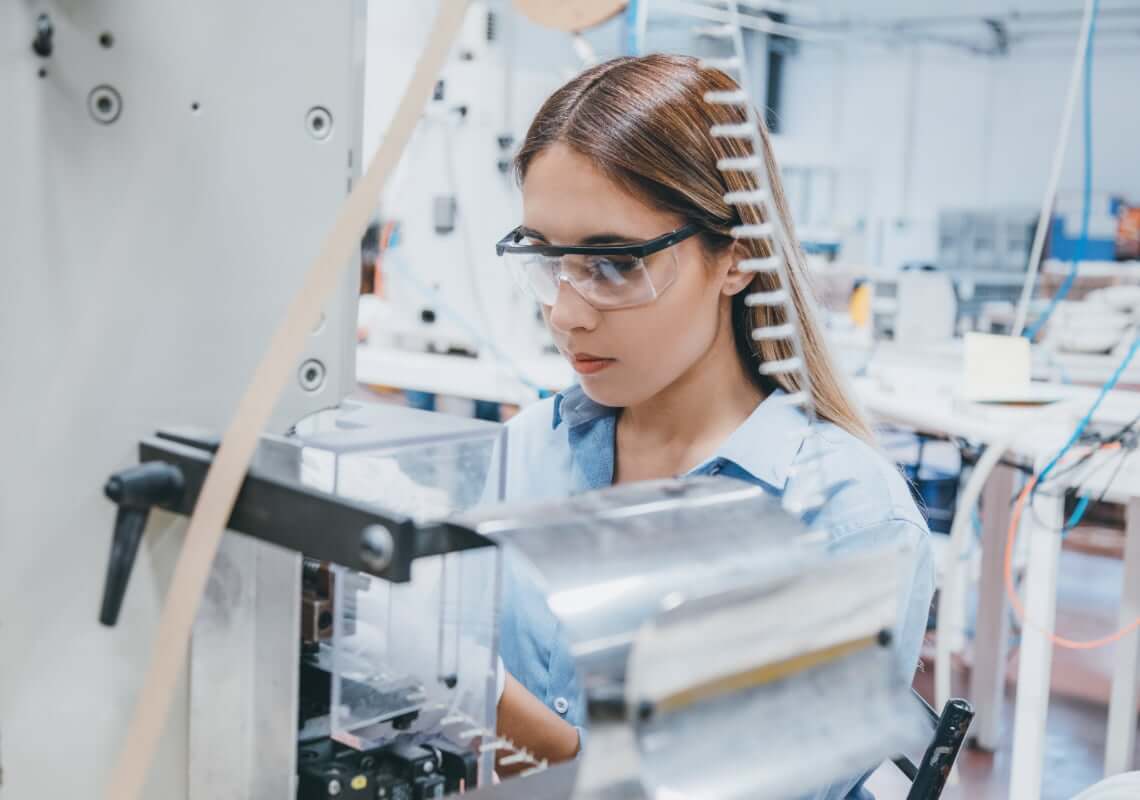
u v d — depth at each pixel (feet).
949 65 30.09
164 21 1.64
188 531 1.61
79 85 1.57
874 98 31.17
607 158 3.01
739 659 1.32
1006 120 29.37
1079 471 6.68
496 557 2.09
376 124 5.46
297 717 1.92
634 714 1.22
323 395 1.90
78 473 1.65
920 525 3.46
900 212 31.01
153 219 1.67
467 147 9.11
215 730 1.80
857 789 3.41
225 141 1.73
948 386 9.06
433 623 2.04
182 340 1.73
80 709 1.70
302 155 1.82
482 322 9.34
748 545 1.51
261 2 1.73
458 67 8.96
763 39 29.43
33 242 1.57
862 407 3.99
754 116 2.88
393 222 9.36
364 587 1.98
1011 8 28.53
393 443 1.93
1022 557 10.70
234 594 1.78
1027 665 6.94
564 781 1.90
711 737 1.28
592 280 3.07
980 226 25.88
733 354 3.75
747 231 2.98
